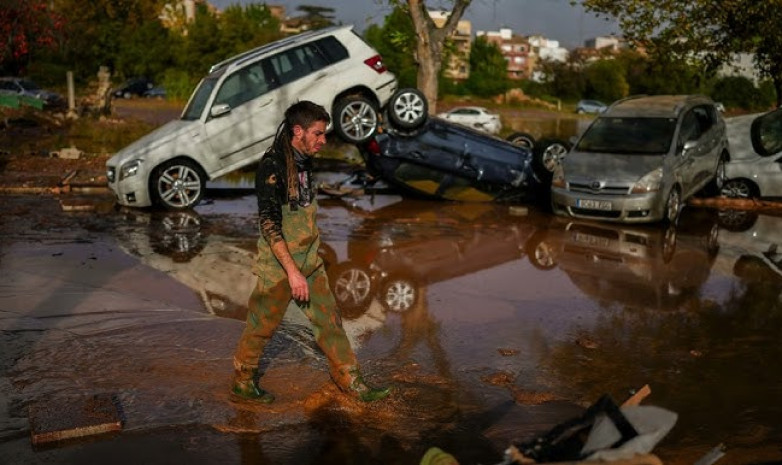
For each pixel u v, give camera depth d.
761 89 57.66
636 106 12.12
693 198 12.79
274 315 4.14
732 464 3.80
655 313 6.49
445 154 11.90
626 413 2.53
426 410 4.36
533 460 2.45
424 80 17.33
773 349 5.62
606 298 6.93
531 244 9.24
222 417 4.15
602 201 10.52
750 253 8.96
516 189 12.34
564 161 11.31
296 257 4.00
